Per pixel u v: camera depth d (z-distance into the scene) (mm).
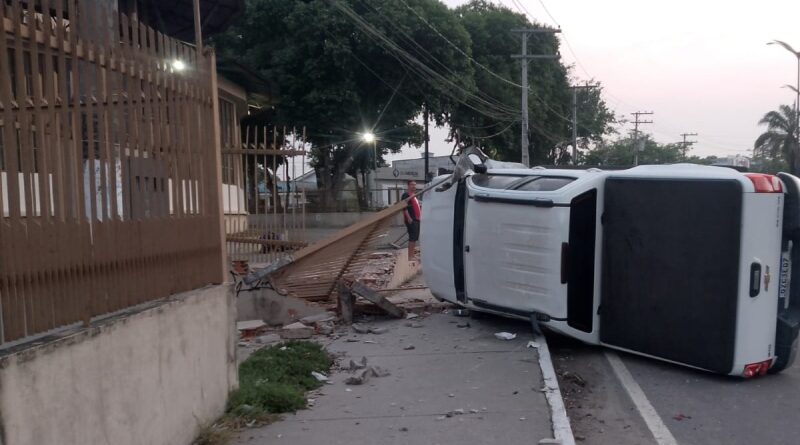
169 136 4832
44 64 3496
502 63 40625
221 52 30297
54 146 3541
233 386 5840
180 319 4785
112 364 3863
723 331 6555
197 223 5320
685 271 6805
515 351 7520
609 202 7395
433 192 9617
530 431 5191
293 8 29141
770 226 6543
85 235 3770
